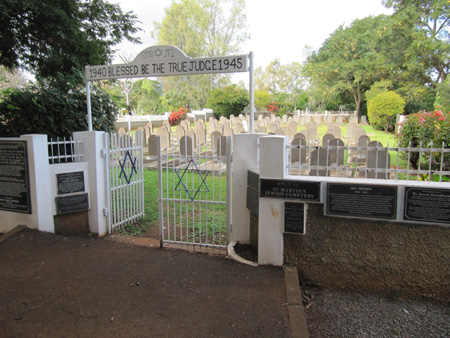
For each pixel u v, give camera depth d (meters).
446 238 3.23
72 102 6.06
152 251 4.26
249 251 4.14
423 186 3.19
